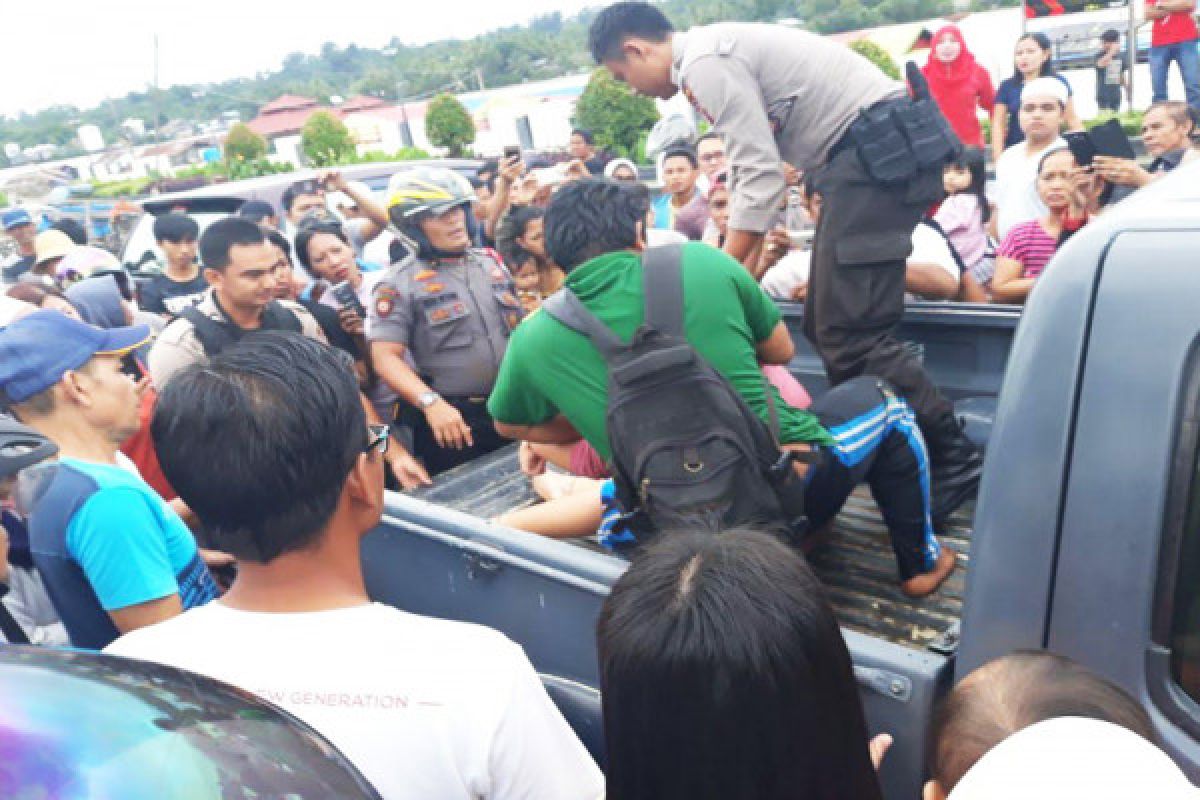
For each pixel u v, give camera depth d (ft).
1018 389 4.47
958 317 9.61
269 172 66.28
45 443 5.30
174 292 19.31
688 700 3.11
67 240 22.18
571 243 6.66
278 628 3.73
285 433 3.75
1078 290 4.33
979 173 14.57
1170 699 4.15
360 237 22.11
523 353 6.71
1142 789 2.26
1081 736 2.46
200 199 27.30
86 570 5.86
